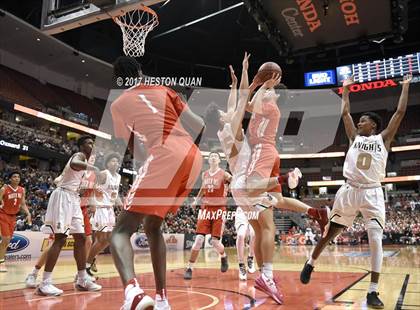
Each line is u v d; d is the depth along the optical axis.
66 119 23.23
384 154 3.49
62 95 25.67
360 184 3.46
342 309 2.87
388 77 25.95
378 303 2.97
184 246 16.16
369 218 3.38
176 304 3.10
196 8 23.69
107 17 7.12
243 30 26.28
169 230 16.61
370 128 3.61
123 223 1.97
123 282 1.76
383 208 3.39
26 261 9.19
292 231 21.25
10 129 21.03
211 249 15.77
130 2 6.62
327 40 8.00
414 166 26.67
